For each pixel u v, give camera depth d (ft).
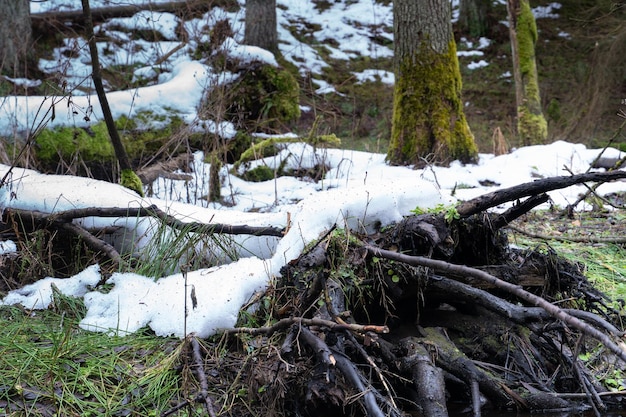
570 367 13.50
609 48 48.98
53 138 26.40
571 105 52.16
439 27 33.24
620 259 19.65
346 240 13.80
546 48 63.05
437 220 14.07
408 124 33.30
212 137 28.81
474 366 13.06
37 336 14.25
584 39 62.44
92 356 13.34
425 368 12.46
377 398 11.49
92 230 17.44
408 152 33.14
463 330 14.25
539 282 14.39
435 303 14.64
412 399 12.80
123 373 12.91
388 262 13.78
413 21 33.14
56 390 12.42
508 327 14.06
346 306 13.41
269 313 13.85
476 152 33.81
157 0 55.21
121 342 13.85
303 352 11.95
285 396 12.00
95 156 27.04
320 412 11.89
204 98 30.37
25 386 12.49
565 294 14.60
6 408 11.89
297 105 37.68
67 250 17.47
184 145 29.43
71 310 15.31
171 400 12.26
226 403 12.18
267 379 11.85
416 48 33.24
